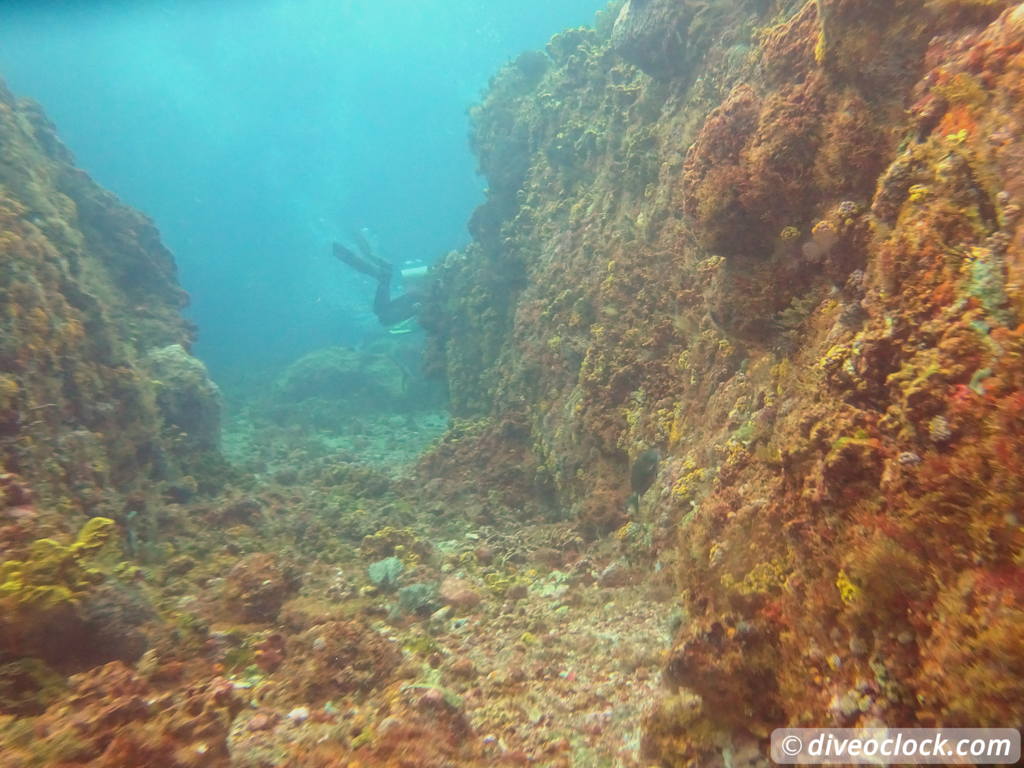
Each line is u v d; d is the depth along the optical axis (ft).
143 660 13.10
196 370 37.06
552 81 49.19
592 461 27.55
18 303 20.84
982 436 7.58
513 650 17.31
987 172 8.87
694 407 21.20
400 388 68.95
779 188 13.57
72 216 35.04
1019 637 6.29
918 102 11.24
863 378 9.95
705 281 21.89
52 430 20.04
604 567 22.80
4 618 11.02
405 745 10.62
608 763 11.28
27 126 36.70
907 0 11.70
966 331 8.25
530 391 36.47
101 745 8.70
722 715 10.25
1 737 8.66
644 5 29.71
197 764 9.06
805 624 9.57
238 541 25.77
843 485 9.60
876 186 11.94
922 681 7.32
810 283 13.61
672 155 26.84
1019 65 9.00
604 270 30.71
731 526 12.21
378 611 19.98
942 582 7.60
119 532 20.49
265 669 14.58
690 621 12.25
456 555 26.40
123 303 37.91
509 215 51.31
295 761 10.02
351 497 36.14
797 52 14.49
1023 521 6.84
